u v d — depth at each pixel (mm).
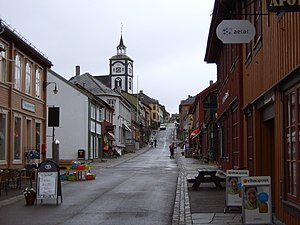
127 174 33156
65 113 51375
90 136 52938
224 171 26297
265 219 10297
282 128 10977
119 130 75000
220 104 29016
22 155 27922
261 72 13656
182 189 21656
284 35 10766
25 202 17594
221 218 13086
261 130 14602
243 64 17688
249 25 12242
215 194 19156
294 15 9883
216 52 29078
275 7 8250
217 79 31422
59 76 51625
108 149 61781
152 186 23609
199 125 59125
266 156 14516
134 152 81000
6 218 13883
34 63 30375
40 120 31672
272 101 12234
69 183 25797
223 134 27406
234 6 18328
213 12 19812
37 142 31219
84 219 13516
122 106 79500
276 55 11578
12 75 25922
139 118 112188
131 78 149000
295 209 9891
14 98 26578
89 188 22766
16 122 27094
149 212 14805
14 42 26172
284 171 10898
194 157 59500
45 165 17094
